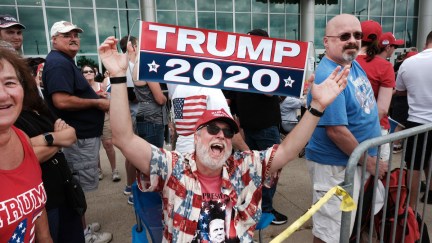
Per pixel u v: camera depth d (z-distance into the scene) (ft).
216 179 5.67
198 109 7.01
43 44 43.52
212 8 49.75
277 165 5.82
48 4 42.75
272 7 52.65
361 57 9.23
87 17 44.68
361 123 7.27
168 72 6.02
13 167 4.45
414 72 10.28
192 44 6.02
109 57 5.15
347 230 6.12
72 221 7.18
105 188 14.28
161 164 5.34
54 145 5.98
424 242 8.02
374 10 58.34
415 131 6.59
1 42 6.07
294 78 6.29
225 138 5.43
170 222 5.35
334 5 55.98
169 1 47.37
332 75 5.63
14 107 4.35
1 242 4.21
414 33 60.95
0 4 40.70
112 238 10.06
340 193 5.61
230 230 5.48
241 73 6.20
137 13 46.73
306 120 5.64
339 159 7.30
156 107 11.89
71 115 9.04
